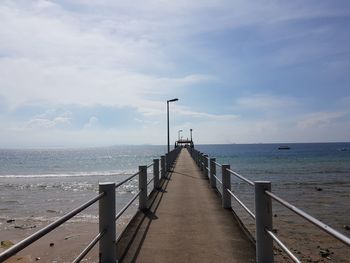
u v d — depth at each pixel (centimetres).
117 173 5741
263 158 10106
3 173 6569
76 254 1340
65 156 16625
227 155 12206
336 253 1468
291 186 3856
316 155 11975
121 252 652
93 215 2227
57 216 2302
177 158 4100
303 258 1400
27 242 286
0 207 2725
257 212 564
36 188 3941
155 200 1243
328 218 2209
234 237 755
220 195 1353
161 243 713
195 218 946
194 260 611
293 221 2047
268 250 558
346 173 5434
